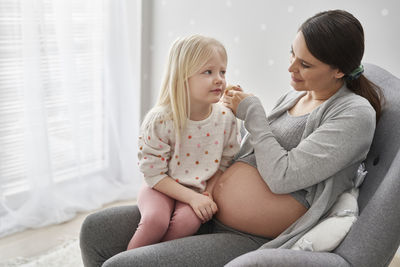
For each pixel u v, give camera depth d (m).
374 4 1.57
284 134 1.23
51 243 1.92
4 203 1.98
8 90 1.88
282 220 1.14
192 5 2.11
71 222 2.10
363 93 1.21
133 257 1.04
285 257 0.95
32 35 1.83
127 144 2.37
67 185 2.21
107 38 2.16
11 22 1.80
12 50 1.84
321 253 1.00
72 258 1.80
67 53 2.01
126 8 2.21
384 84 1.30
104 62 2.21
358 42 1.09
